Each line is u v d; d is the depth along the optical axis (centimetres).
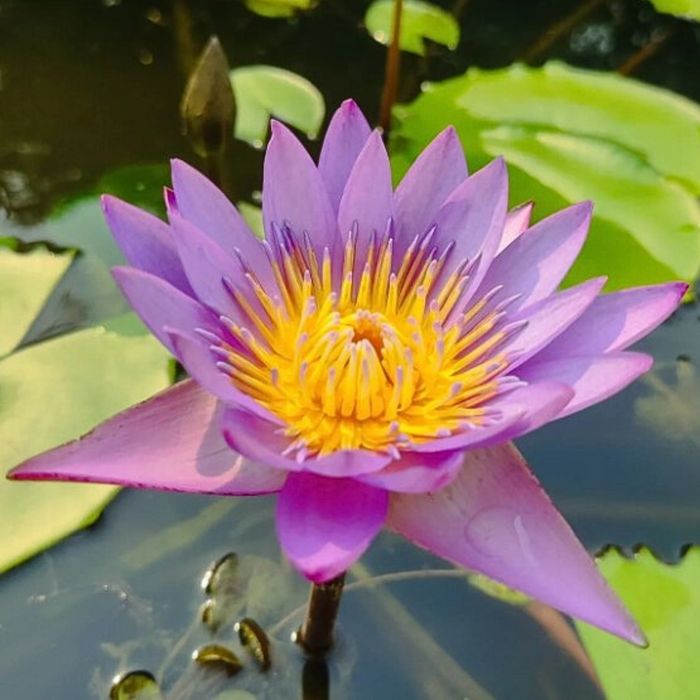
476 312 62
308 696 63
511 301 62
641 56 91
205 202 62
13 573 64
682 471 68
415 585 65
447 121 78
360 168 62
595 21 101
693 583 64
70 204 74
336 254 63
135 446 60
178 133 79
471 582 65
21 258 71
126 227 60
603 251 72
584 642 62
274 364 62
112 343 68
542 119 78
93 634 63
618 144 77
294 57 89
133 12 92
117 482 59
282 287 63
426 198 63
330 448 61
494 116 78
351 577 65
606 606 58
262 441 60
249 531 65
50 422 66
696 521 66
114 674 62
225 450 60
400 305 63
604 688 61
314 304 62
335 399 61
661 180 75
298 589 64
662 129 78
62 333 69
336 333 61
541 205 74
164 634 63
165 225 61
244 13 93
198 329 60
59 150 78
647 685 61
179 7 93
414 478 58
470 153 76
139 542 65
